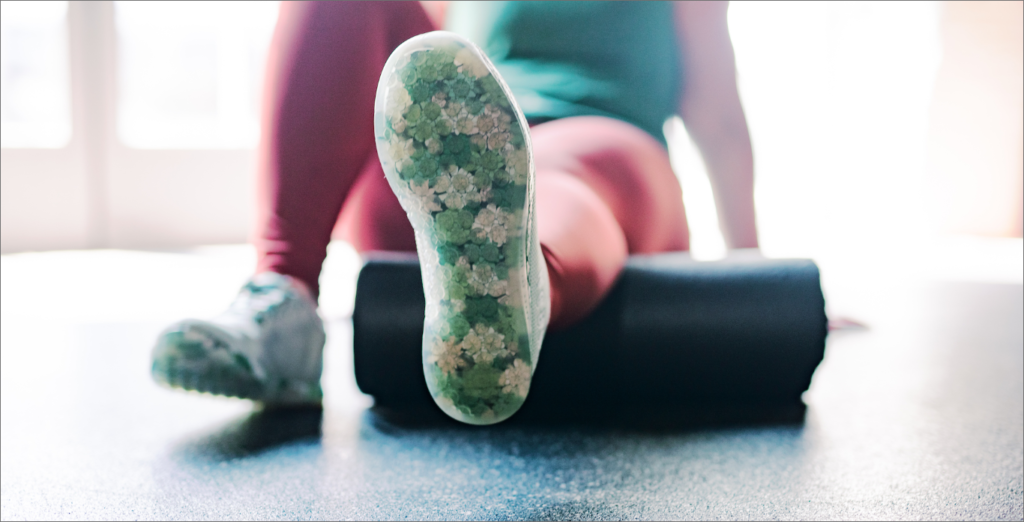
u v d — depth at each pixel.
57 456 0.79
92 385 1.10
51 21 3.84
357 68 0.82
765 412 0.96
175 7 4.19
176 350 0.79
